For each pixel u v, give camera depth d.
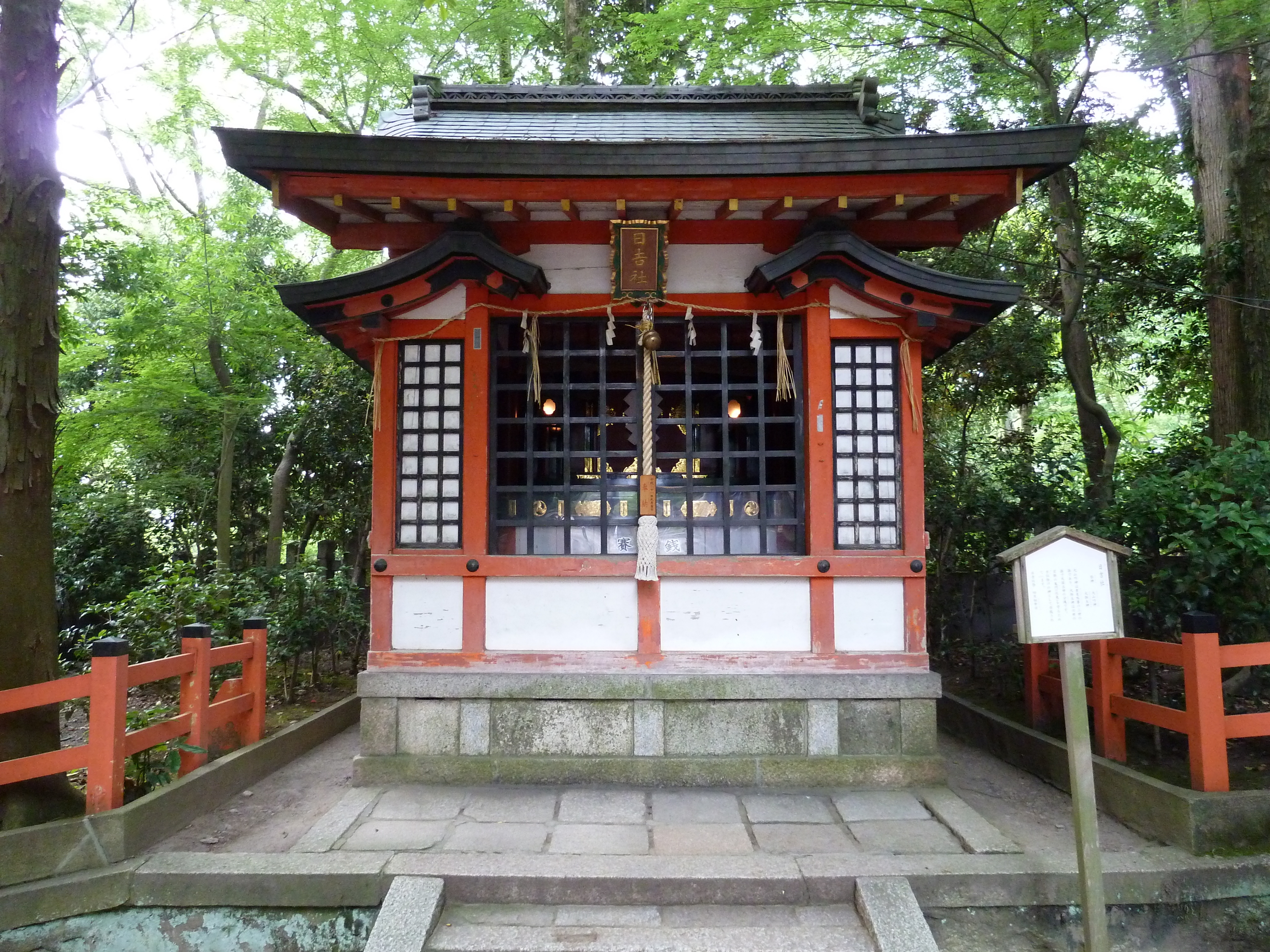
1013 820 4.11
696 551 4.99
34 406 3.87
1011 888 3.35
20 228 3.82
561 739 4.56
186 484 9.48
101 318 10.88
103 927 3.30
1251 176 6.29
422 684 4.55
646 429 4.70
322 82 9.95
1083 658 5.18
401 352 4.88
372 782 4.48
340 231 4.91
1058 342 9.18
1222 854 3.51
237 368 9.88
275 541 9.09
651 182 4.33
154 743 3.97
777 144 4.14
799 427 4.86
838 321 4.78
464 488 4.74
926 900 3.33
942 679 6.49
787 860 3.49
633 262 4.60
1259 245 6.21
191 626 4.43
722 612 4.70
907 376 4.75
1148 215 8.98
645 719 4.56
